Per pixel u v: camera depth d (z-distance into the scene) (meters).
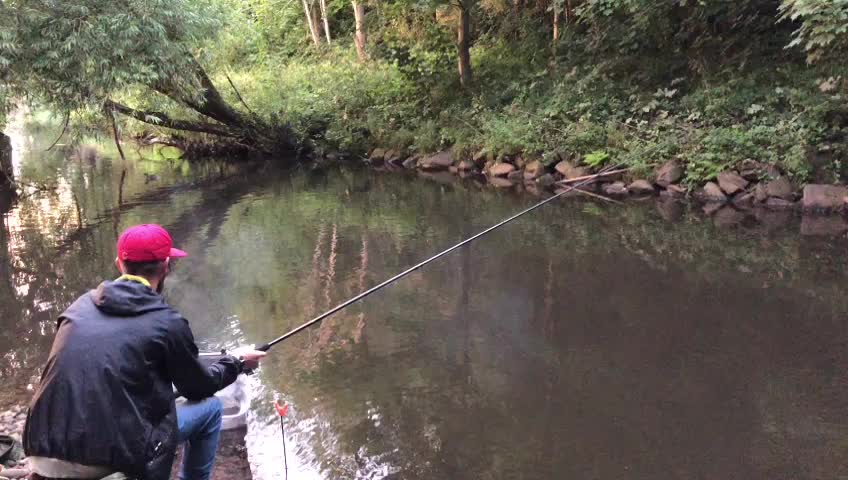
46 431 2.01
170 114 14.43
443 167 13.77
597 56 13.48
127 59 9.73
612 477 3.33
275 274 6.83
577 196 10.70
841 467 3.42
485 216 9.55
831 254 7.18
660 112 11.31
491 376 4.48
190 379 2.25
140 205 10.61
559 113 12.48
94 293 2.17
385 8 18.42
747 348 4.88
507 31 16.61
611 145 11.41
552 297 6.07
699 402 4.12
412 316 5.64
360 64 18.52
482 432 3.77
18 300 6.02
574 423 3.88
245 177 13.62
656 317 5.53
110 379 2.02
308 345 4.99
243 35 17.92
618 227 8.68
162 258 2.29
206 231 8.84
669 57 12.42
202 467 2.78
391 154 14.73
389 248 7.89
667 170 10.41
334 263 7.27
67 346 2.05
